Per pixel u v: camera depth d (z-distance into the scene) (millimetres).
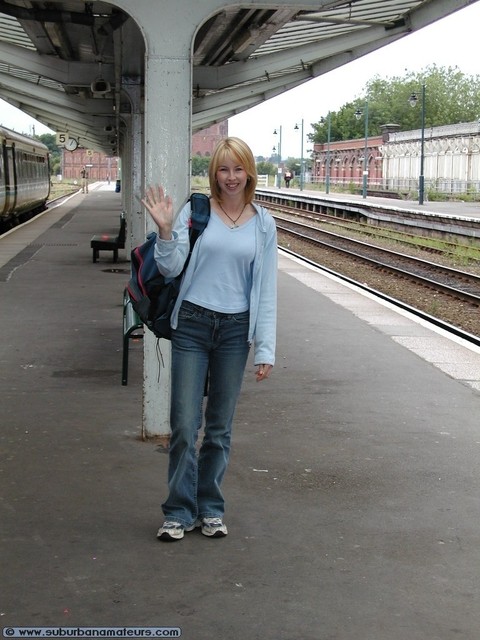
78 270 17766
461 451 6480
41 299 13711
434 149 69312
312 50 13141
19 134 34438
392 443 6648
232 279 4527
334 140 138125
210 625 3848
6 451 6254
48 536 4781
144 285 4465
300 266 20250
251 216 4566
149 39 6285
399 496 5520
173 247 4297
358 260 24734
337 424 7148
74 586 4188
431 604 4098
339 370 9180
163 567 4422
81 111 18875
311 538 4836
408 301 17219
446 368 9383
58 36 11922
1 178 27766
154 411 6555
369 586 4266
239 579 4305
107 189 93938
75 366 9117
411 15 11234
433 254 27562
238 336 4613
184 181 6434
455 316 15422
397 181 77000
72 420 7105
